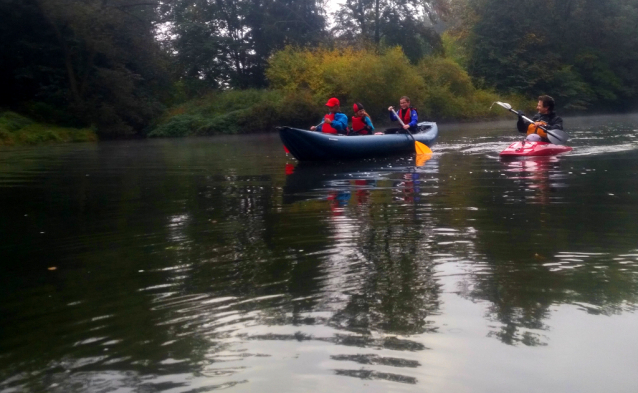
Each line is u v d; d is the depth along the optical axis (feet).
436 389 5.54
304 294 8.23
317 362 6.10
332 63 81.56
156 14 82.99
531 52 116.78
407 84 82.07
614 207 14.70
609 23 121.39
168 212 15.78
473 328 6.91
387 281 8.74
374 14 102.47
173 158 34.88
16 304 8.34
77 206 17.40
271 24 97.81
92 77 70.79
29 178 25.35
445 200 16.33
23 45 67.56
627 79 125.29
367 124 32.94
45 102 70.44
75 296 8.57
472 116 93.15
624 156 27.84
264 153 36.68
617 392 5.48
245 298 8.14
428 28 105.19
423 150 32.24
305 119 73.67
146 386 5.73
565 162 25.89
